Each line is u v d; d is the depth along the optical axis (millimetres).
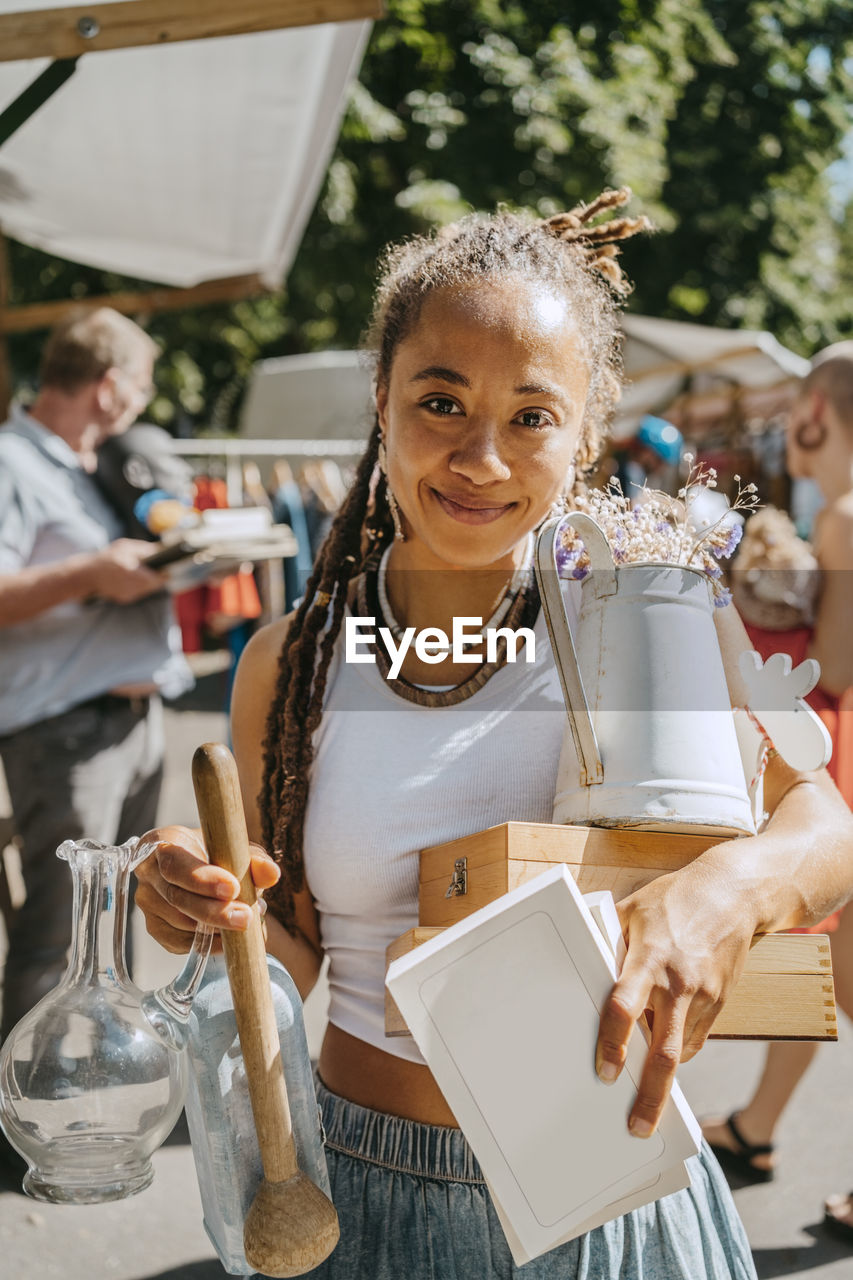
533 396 1148
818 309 15508
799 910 1098
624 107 12094
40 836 3109
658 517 1263
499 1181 988
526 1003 981
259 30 2279
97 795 3145
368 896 1267
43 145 3910
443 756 1259
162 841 1079
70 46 2254
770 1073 3141
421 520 1208
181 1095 1057
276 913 1350
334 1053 1325
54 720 3113
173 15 2248
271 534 3086
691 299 14531
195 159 4094
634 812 1112
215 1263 2781
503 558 1300
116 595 3035
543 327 1147
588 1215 991
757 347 8953
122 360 3203
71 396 3174
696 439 9984
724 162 14742
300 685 1316
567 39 12102
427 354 1160
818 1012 1134
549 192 12000
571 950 979
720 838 1145
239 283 5336
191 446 8055
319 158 4379
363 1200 1223
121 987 1068
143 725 3311
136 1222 2945
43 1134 1000
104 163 4086
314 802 1297
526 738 1262
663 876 1076
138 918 3541
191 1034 1056
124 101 3590
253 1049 997
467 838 1152
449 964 981
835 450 3041
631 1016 964
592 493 1312
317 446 8406
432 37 11648
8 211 4676
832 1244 2857
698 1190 1219
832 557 2936
